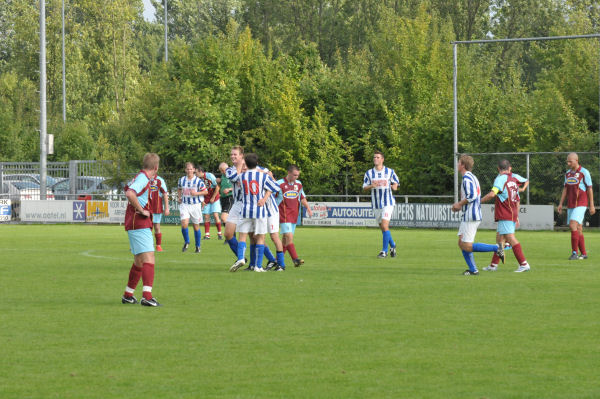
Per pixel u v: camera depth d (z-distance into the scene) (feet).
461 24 508.53
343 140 311.68
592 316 79.87
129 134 353.31
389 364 59.11
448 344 66.03
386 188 149.59
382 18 392.88
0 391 52.03
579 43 305.94
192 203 164.45
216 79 311.47
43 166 304.91
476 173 270.26
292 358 61.11
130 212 87.35
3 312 83.30
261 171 120.57
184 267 131.23
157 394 51.24
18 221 298.35
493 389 52.29
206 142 301.63
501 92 298.35
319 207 269.23
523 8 504.84
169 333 71.10
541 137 266.16
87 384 53.67
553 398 50.21
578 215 142.92
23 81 617.62
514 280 110.93
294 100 298.15
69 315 81.20
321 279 112.88
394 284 106.63
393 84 330.34
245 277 115.65
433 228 253.44
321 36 546.67
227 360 60.49
